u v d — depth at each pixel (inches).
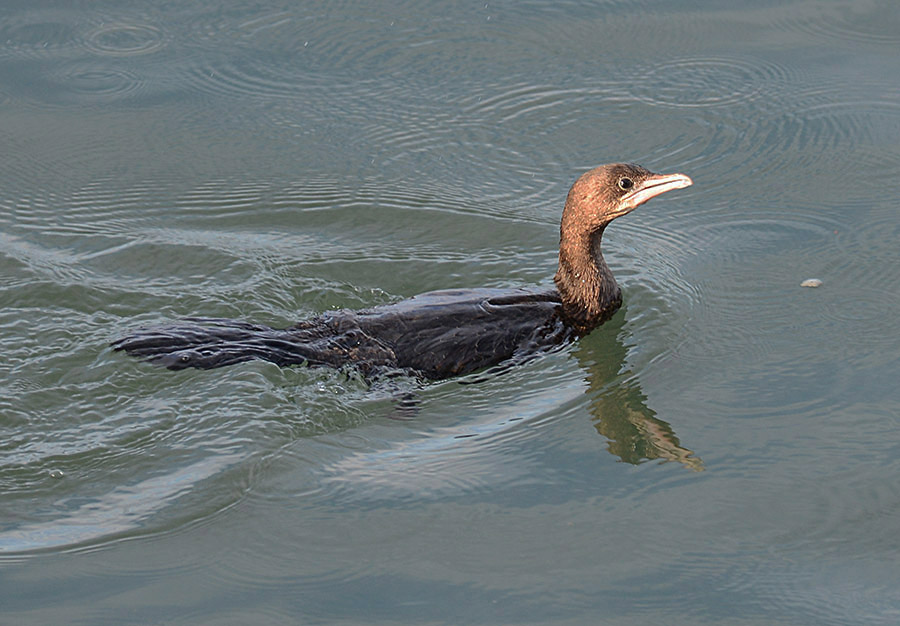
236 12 753.6
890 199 598.5
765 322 515.8
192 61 705.0
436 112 673.6
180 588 358.3
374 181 621.0
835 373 476.7
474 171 631.2
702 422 450.3
